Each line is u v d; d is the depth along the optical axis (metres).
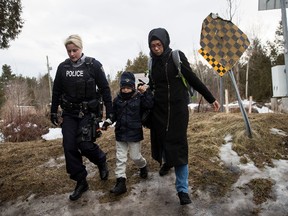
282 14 5.73
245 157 4.17
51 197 3.73
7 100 11.30
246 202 3.32
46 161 4.80
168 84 3.26
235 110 11.66
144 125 3.61
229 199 3.38
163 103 3.29
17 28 11.86
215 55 4.54
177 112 3.23
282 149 4.39
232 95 20.28
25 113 9.40
